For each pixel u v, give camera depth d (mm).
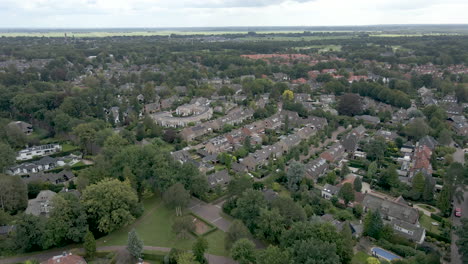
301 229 94375
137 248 94062
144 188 128875
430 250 98625
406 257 95000
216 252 99812
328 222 95750
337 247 89750
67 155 172750
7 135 174750
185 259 87188
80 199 109062
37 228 97375
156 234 109188
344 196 124438
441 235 106812
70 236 98625
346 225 95562
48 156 165250
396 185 137000
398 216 114000
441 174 146125
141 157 134375
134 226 113750
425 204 128500
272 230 99125
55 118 195500
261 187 135875
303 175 136125
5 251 98562
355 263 95312
